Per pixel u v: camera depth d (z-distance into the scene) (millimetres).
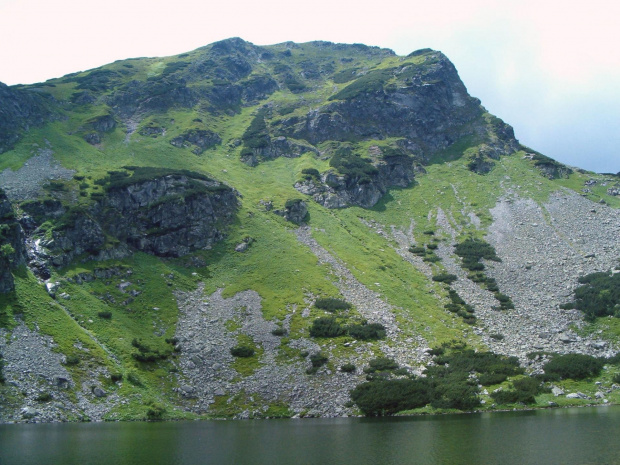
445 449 44719
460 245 139625
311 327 92625
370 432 54688
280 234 130750
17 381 66250
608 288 106000
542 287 115062
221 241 122500
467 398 71438
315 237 133750
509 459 40594
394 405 71250
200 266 113812
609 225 139750
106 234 109375
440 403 71375
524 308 107625
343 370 80750
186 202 122438
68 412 65500
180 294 102938
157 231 116375
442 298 113688
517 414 64750
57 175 123812
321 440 50438
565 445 44938
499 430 52781
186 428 59781
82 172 128875
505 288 117250
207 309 98938
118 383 73625
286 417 71000
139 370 78438
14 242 86938
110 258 104875
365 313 100188
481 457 41500
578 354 85250
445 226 152250
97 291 94438
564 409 67750
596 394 74000
